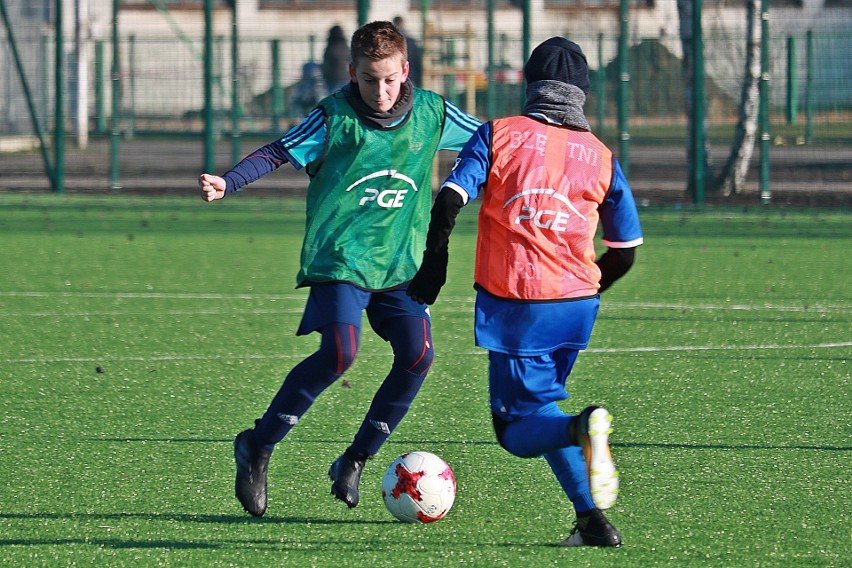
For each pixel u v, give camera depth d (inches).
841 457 680.4
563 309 511.2
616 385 872.3
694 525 556.1
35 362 946.1
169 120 3046.3
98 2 4060.0
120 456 679.1
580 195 514.3
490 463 668.7
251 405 810.8
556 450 510.6
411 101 579.2
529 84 540.4
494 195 514.3
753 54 2327.8
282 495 607.5
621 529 549.0
